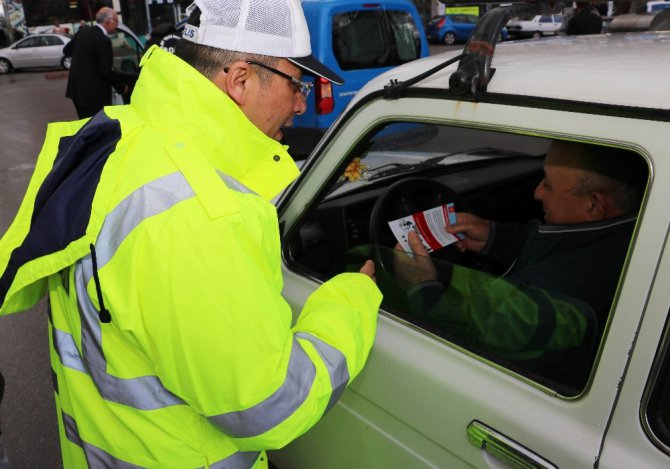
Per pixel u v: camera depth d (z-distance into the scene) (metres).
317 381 1.04
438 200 1.87
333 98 5.26
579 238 1.33
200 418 1.07
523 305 1.28
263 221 0.98
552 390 1.07
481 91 1.15
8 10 21.59
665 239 0.91
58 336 1.14
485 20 1.15
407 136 1.83
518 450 1.08
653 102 0.95
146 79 1.08
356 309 1.22
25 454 2.62
